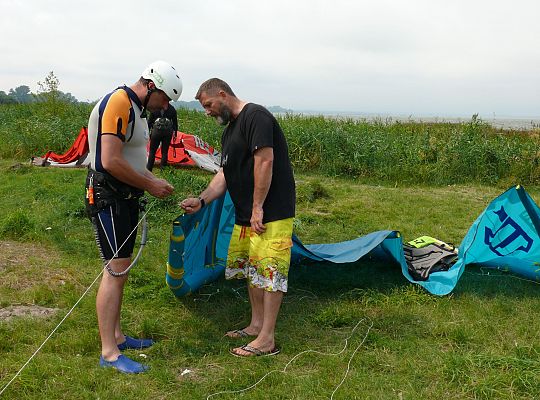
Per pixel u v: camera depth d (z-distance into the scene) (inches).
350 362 168.6
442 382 157.3
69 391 151.0
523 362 162.7
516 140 577.0
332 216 361.7
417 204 402.9
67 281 232.4
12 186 413.4
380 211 379.6
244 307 211.6
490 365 162.6
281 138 179.3
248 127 174.6
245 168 180.7
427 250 262.8
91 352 173.8
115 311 165.0
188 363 169.5
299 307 211.5
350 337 186.1
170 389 154.1
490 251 244.2
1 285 226.1
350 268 252.1
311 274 245.6
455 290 224.5
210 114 179.3
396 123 751.1
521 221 235.1
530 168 513.3
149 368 163.8
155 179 166.4
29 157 567.8
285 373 162.2
